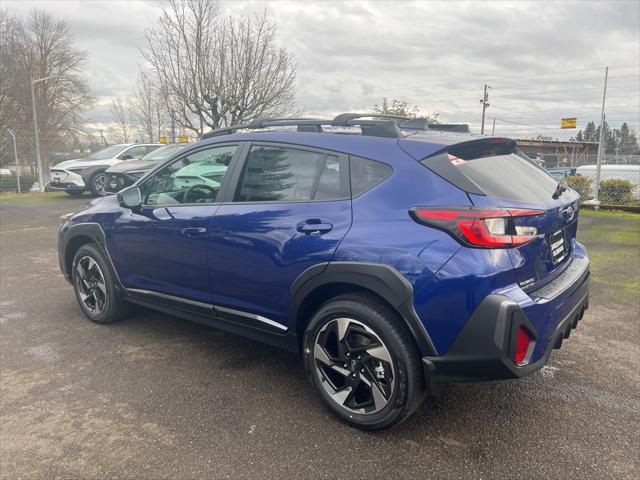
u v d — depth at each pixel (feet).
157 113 107.55
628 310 15.65
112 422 9.36
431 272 8.02
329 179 9.59
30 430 9.11
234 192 10.93
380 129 9.63
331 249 8.97
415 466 8.13
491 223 7.86
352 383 9.12
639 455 8.42
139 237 12.64
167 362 11.93
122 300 14.08
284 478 7.82
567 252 10.23
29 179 79.56
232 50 62.28
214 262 10.94
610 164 47.83
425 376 8.38
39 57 133.18
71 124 139.03
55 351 12.53
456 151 8.96
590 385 10.86
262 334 10.61
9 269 20.97
